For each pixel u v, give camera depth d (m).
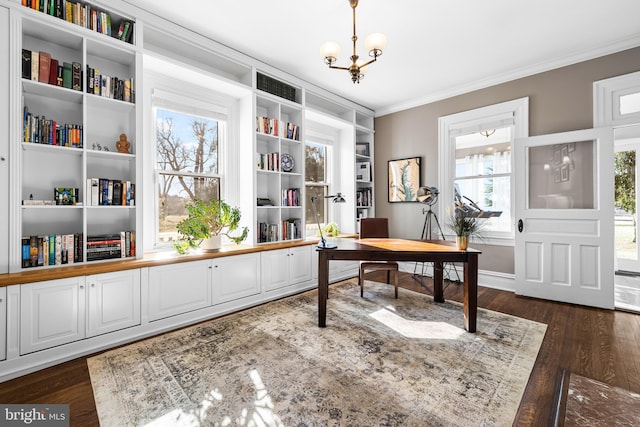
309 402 1.69
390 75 4.04
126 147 2.71
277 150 3.98
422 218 4.87
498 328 2.73
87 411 1.63
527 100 3.80
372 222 4.25
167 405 1.67
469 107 4.34
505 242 4.03
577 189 3.46
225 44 3.26
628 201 5.20
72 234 2.40
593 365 2.10
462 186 4.48
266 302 3.54
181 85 3.29
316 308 3.29
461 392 1.78
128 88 2.68
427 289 4.06
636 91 3.14
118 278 2.43
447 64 3.71
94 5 2.47
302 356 2.22
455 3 2.58
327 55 2.34
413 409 1.63
